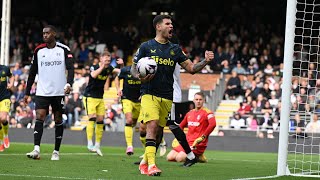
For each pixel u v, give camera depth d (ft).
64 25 131.13
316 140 79.00
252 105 95.25
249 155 71.00
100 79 56.85
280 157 37.52
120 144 84.99
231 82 104.12
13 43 125.29
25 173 34.40
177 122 48.14
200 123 47.73
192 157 43.39
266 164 50.98
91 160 46.85
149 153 34.58
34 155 44.47
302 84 90.99
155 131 34.71
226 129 92.84
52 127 92.22
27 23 129.08
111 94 108.17
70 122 97.04
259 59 112.47
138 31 127.95
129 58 121.90
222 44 116.98
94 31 122.93
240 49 114.01
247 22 124.88
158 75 34.55
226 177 35.81
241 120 93.56
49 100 44.50
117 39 120.67
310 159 61.93
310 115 82.12
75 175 34.06
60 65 44.37
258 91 98.73
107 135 85.46
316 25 111.55
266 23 125.70
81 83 104.94
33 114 96.58
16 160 43.60
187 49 117.60
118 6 131.34
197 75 109.70
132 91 55.57
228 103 103.09
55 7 132.57
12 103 100.89
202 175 36.91
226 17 125.70
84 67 113.50
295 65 105.60
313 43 110.73
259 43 115.96
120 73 55.88
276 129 90.89
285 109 37.40
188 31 122.31
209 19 127.13
